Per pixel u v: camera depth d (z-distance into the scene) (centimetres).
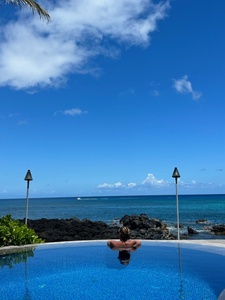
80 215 5772
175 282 784
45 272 870
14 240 1090
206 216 5012
